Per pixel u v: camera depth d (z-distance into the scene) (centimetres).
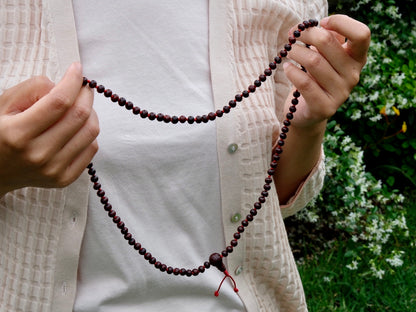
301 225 344
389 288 293
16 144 77
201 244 115
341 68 97
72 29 105
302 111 108
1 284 108
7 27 104
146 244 108
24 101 84
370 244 300
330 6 355
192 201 111
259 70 117
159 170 107
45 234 104
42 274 105
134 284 109
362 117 362
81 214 104
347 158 303
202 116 104
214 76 111
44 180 84
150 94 108
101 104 107
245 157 113
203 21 114
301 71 99
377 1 350
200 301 115
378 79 329
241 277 119
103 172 105
